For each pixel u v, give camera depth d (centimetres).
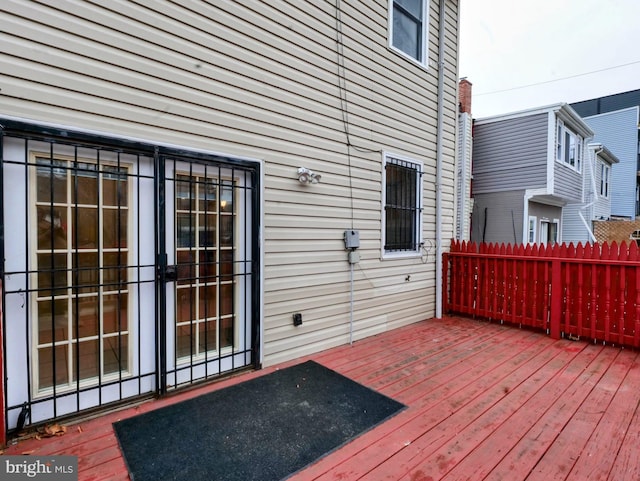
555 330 412
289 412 235
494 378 295
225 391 267
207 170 278
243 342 306
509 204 1009
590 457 187
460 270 521
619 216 1739
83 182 226
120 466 178
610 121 1806
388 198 446
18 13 194
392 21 430
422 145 486
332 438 204
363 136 399
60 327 221
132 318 246
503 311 469
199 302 279
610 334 379
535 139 955
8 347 200
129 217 242
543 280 429
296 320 337
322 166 356
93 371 234
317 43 346
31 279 208
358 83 390
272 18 308
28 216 205
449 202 545
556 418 229
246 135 294
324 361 335
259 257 306
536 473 174
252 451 191
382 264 433
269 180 312
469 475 173
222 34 275
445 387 277
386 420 226
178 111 254
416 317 490
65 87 209
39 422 208
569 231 1383
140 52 236
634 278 364
